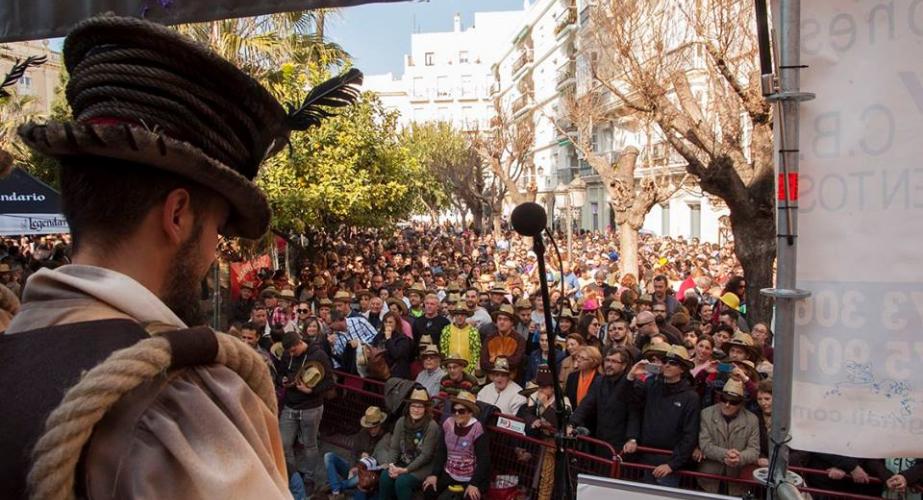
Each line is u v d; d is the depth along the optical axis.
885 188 1.97
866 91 1.97
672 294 10.58
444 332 8.00
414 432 6.00
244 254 12.40
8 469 0.68
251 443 0.79
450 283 13.41
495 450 6.12
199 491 0.69
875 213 1.98
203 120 0.86
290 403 6.75
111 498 0.67
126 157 0.80
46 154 0.83
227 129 0.89
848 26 1.97
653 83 9.79
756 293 8.72
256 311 9.05
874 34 1.96
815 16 1.99
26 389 0.72
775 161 2.03
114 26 0.84
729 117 9.85
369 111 13.70
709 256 19.52
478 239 35.72
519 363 7.50
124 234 0.83
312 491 6.77
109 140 0.77
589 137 18.53
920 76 1.94
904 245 1.96
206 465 0.71
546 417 5.81
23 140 0.82
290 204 11.69
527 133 35.09
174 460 0.70
